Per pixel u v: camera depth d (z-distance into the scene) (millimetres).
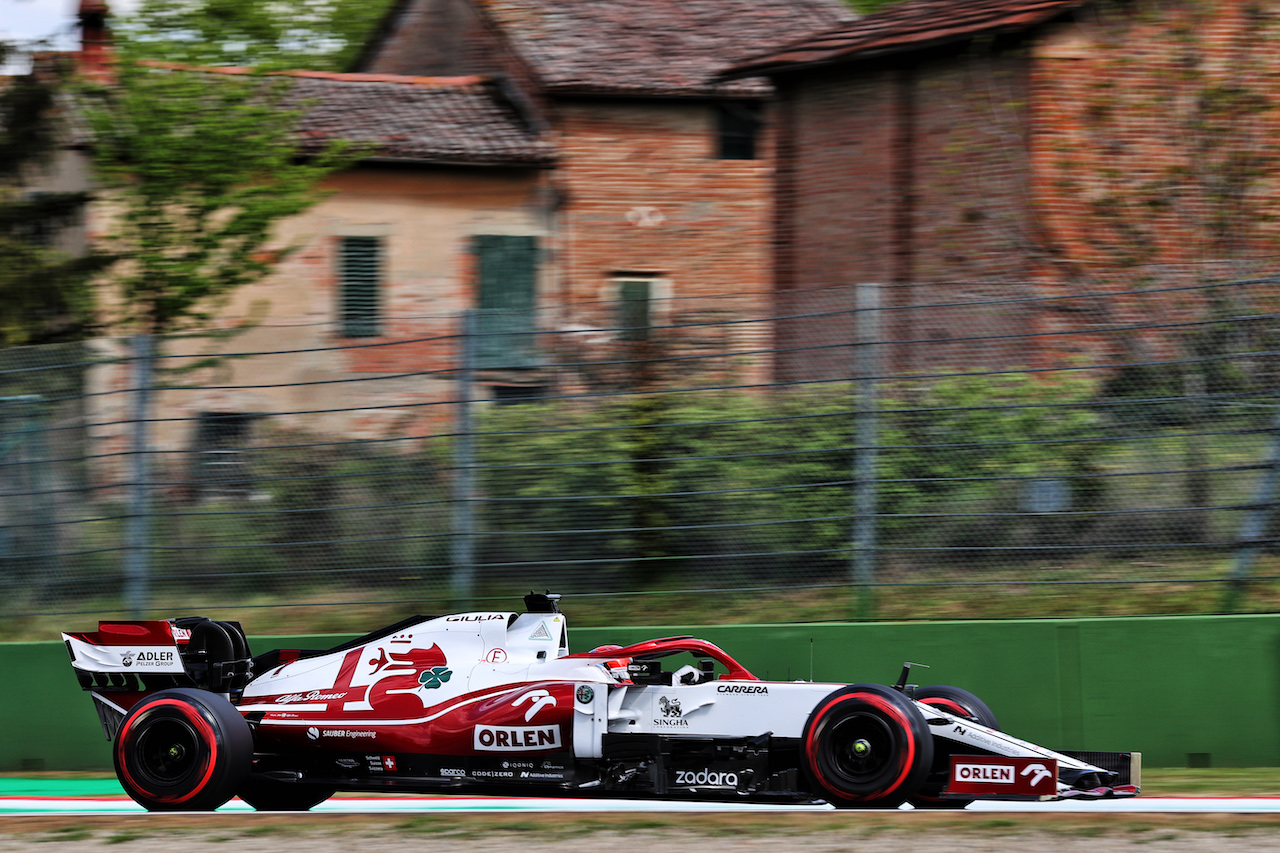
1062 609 39000
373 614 41906
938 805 28375
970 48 59219
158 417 42656
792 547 40625
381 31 107750
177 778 28266
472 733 28688
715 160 83188
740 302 44031
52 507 42781
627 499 41375
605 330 42031
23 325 51281
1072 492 39500
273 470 42469
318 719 29625
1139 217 54312
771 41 88125
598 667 28812
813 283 67375
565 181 81062
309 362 42938
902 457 40312
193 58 74062
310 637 40781
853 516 40250
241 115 64000
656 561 41219
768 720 27750
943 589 39875
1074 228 55969
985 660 38406
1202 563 38750
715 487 41281
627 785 28047
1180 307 40219
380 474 42062
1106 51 55625
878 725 26031
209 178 62656
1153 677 37656
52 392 43062
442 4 98375
